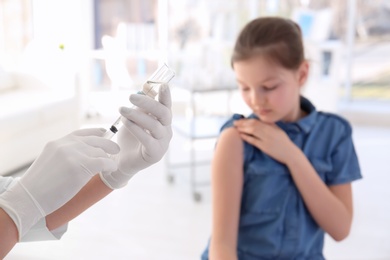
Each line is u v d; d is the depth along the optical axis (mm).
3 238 736
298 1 5953
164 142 901
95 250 2816
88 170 769
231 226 1195
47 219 981
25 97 4215
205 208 3453
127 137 958
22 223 748
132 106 912
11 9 5043
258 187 1238
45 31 5078
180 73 6121
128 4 6379
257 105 1233
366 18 5891
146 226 3150
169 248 2883
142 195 3654
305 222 1248
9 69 4559
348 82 6066
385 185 3939
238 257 1247
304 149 1301
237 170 1228
